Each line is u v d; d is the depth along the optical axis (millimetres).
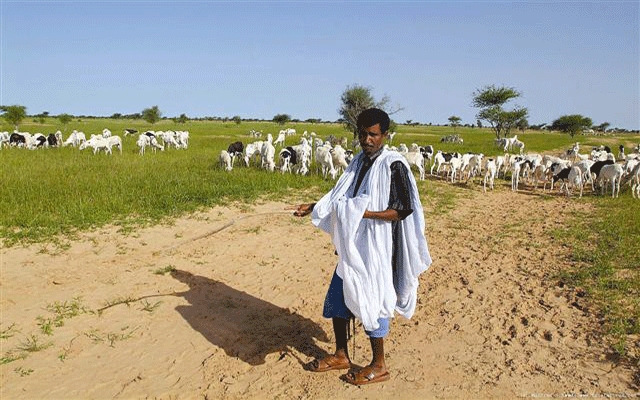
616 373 4375
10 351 4672
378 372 4191
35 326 5207
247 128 79188
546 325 5410
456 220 11609
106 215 9789
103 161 19203
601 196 16312
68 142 28875
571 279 6926
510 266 7691
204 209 11109
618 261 7824
